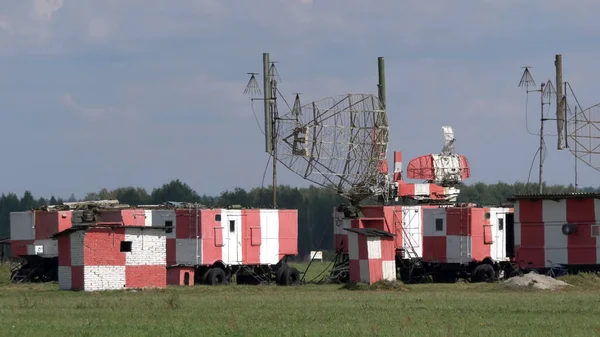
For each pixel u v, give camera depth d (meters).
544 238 97.75
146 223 97.75
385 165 112.81
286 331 48.38
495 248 104.56
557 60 121.81
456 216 103.31
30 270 103.31
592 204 95.94
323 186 112.19
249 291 78.81
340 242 104.06
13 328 48.78
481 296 71.88
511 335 47.25
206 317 54.75
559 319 54.31
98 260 75.88
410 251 103.94
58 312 57.41
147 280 77.88
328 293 76.25
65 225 103.00
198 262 94.12
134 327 49.62
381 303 64.88
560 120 121.38
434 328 49.84
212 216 95.44
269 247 99.19
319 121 111.88
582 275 86.38
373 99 113.06
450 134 121.00
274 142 113.06
